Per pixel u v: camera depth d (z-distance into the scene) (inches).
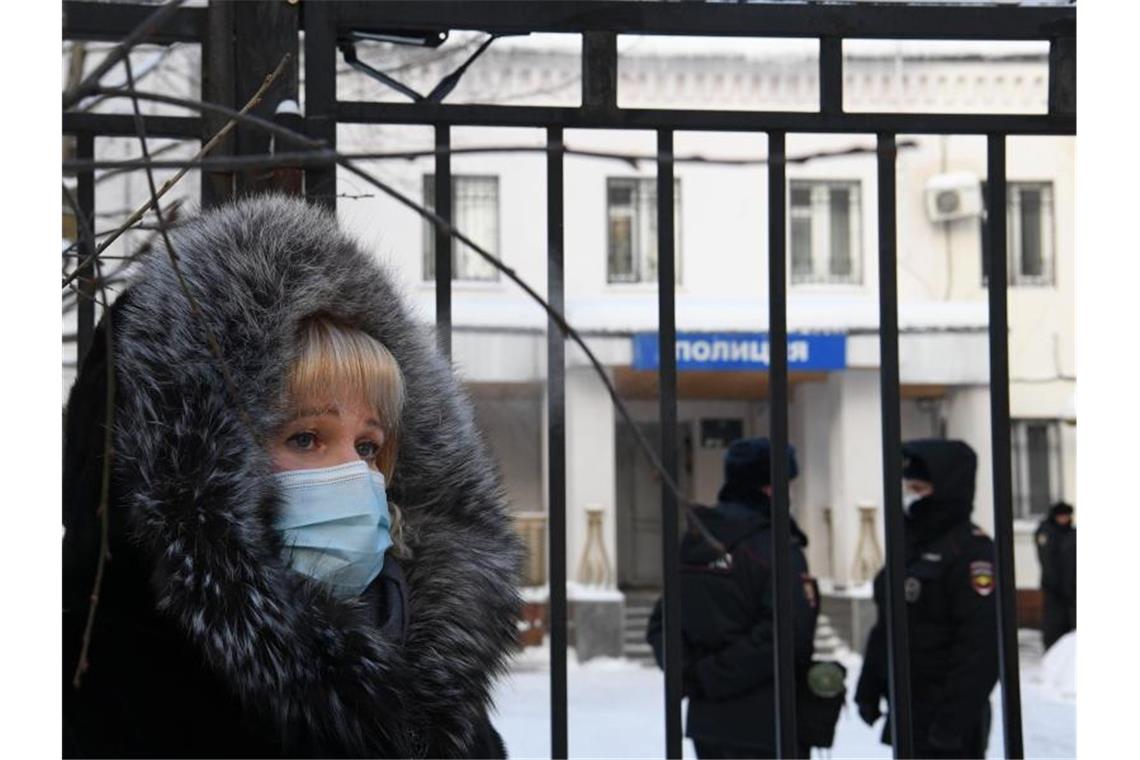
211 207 82.9
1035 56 572.1
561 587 92.2
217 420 66.2
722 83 544.1
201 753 65.8
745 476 179.6
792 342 593.9
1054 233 621.6
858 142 599.8
